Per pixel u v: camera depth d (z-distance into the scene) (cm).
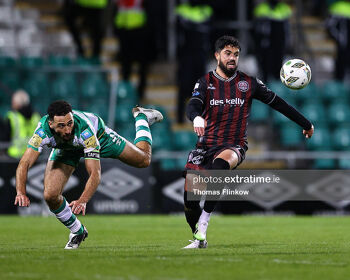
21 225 3866
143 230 3547
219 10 6650
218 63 2533
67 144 2334
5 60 6450
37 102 6044
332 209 4862
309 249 2439
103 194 4828
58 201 2386
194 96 2483
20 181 2252
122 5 6291
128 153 2630
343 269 1869
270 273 1784
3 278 1703
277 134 6181
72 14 6444
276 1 6244
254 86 2533
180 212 4897
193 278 1695
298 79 2562
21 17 7069
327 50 7419
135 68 7081
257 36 6294
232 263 1972
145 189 4875
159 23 6469
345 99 6406
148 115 2853
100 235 3225
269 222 4212
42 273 1784
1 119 5697
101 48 7031
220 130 2503
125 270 1830
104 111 6050
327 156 5019
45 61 6525
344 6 6550
